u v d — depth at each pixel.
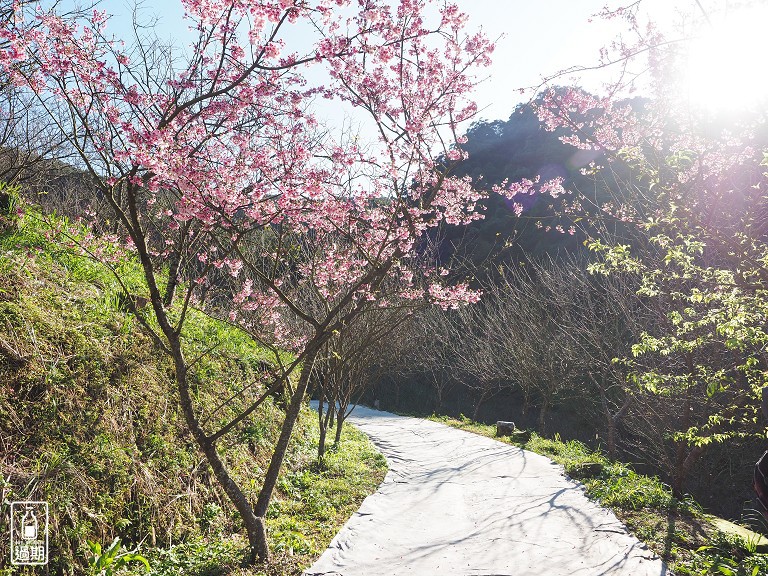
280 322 9.22
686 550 5.79
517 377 22.20
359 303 5.84
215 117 5.12
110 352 6.25
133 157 3.97
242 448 7.51
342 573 5.13
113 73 4.35
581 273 16.48
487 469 10.82
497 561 5.53
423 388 34.78
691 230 4.80
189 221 5.41
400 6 5.08
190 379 7.32
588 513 7.29
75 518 4.44
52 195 11.10
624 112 6.80
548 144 25.75
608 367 12.40
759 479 2.42
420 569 5.29
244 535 5.82
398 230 5.91
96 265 7.64
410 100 5.69
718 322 5.19
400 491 8.84
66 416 5.10
